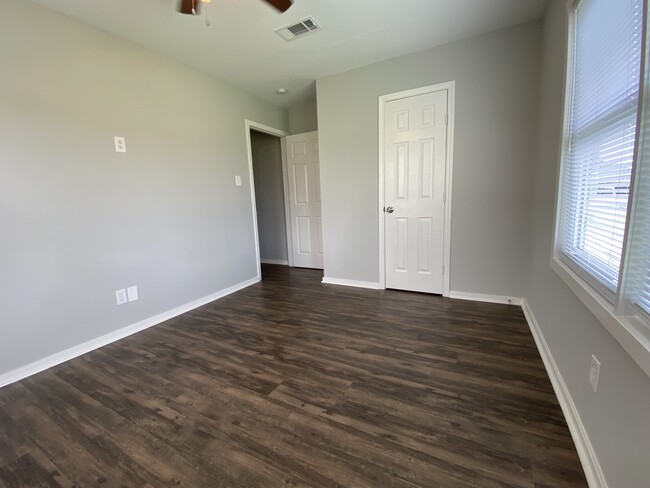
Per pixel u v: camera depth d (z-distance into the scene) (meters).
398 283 3.39
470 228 2.92
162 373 1.94
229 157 3.50
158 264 2.77
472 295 3.01
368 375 1.83
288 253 4.90
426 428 1.40
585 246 1.42
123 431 1.46
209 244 3.28
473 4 2.21
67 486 1.18
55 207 2.09
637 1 0.97
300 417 1.50
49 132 2.04
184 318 2.85
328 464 1.23
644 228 0.91
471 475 1.15
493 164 2.74
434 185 3.03
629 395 0.90
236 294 3.51
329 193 3.62
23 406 1.67
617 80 1.13
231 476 1.19
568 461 1.19
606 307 1.05
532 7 2.26
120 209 2.46
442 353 2.04
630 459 0.88
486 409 1.50
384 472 1.18
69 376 1.95
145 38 2.46
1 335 1.88
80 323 2.25
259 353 2.15
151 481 1.19
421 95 2.94
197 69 3.07
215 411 1.57
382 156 3.23
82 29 2.19
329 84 3.39
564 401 1.47
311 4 2.12
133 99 2.52
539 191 2.34
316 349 2.17
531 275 2.54
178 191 2.92
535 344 2.12
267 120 4.12
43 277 2.05
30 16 1.94
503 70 2.59
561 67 1.82
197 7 1.92
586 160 1.44
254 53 2.79
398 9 2.23
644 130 0.88
